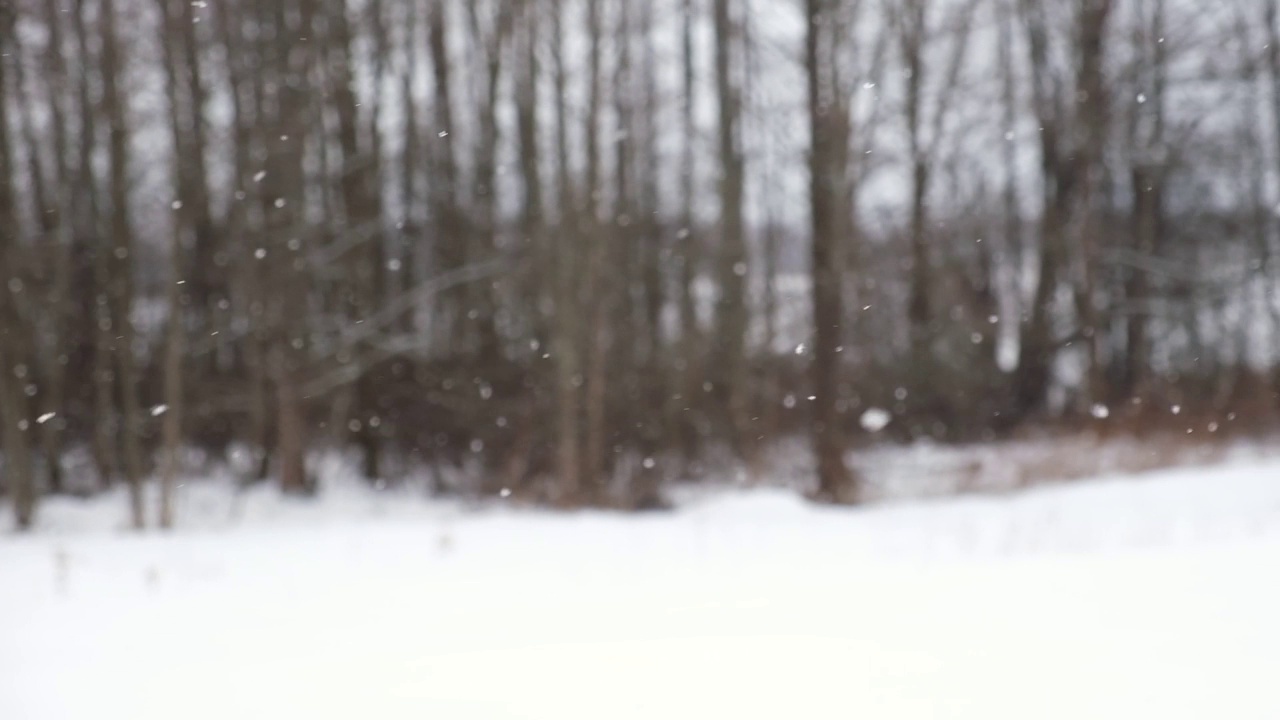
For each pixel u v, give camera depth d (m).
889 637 6.90
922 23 24.22
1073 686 5.75
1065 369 28.39
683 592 8.68
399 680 6.17
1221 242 28.39
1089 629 6.95
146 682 6.19
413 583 9.27
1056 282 27.83
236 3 19.53
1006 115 27.58
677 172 24.39
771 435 21.80
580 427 20.34
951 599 8.04
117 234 17.38
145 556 11.29
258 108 19.11
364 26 22.78
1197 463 20.25
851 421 23.84
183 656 6.75
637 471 20.03
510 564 10.31
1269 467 18.44
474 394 21.23
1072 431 23.73
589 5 19.73
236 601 8.50
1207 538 11.24
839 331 18.84
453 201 23.19
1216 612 7.30
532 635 7.20
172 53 18.44
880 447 24.14
